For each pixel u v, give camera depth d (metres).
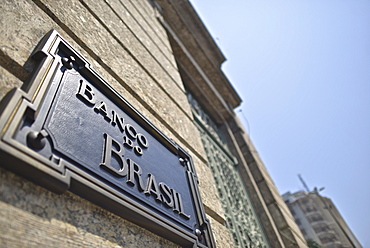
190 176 2.14
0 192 0.84
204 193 2.39
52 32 1.45
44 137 1.02
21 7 1.46
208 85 6.54
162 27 4.85
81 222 1.04
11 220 0.82
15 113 0.96
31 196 0.92
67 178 1.00
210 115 6.58
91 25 2.15
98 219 1.12
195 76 6.36
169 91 3.08
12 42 1.25
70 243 0.95
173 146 2.15
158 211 1.44
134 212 1.25
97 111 1.46
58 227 0.94
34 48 1.35
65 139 1.13
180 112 3.04
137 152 1.60
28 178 0.93
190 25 7.07
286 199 37.16
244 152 6.38
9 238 0.79
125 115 1.73
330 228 29.91
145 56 2.97
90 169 1.15
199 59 6.97
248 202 5.01
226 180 4.65
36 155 0.93
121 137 1.53
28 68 1.24
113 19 2.71
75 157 1.12
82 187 1.06
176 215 1.60
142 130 1.84
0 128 0.88
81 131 1.25
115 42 2.40
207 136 5.22
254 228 4.41
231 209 4.00
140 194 1.38
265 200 5.41
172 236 1.46
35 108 1.05
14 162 0.88
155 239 1.37
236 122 7.03
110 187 1.18
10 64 1.19
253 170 5.99
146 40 3.37
